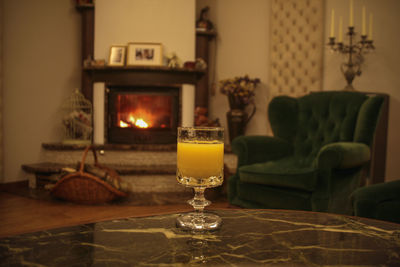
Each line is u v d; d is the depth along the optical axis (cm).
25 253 69
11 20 365
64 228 86
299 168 228
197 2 444
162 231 84
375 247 76
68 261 65
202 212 98
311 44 387
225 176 318
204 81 425
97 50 382
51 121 393
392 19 347
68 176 276
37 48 382
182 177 91
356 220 98
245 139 239
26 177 376
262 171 214
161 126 376
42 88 387
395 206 139
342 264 66
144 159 360
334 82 376
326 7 380
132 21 382
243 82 387
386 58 350
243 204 229
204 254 69
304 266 65
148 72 371
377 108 219
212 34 422
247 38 426
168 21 386
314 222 96
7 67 363
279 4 402
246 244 76
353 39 364
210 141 89
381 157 328
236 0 430
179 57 388
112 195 284
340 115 242
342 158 192
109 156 359
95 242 76
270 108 271
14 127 369
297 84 396
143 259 66
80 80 411
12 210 265
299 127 262
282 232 86
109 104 375
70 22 403
